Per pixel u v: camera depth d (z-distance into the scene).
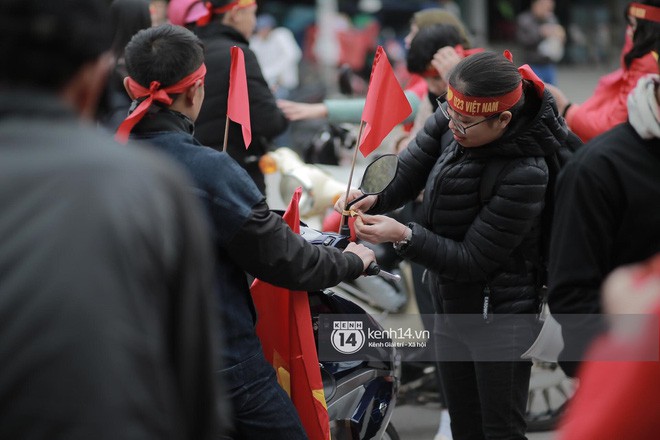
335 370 12.09
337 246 11.50
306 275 10.14
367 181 11.76
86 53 5.66
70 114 5.57
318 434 11.05
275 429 10.28
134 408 5.06
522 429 11.73
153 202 5.37
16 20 5.50
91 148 5.40
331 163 19.84
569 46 73.38
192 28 17.11
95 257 5.11
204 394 5.82
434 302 12.19
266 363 10.37
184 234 5.59
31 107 5.48
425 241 11.12
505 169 10.95
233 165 9.80
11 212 5.18
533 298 11.48
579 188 8.91
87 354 4.97
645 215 8.86
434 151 12.17
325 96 37.00
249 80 16.30
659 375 5.67
